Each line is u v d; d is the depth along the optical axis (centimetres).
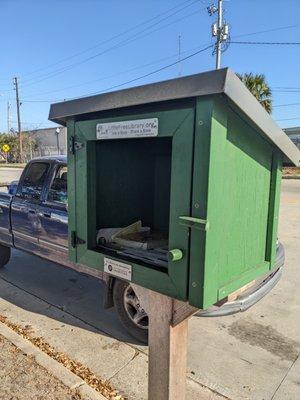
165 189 228
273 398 253
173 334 167
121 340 328
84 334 338
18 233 458
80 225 187
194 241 137
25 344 300
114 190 205
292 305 400
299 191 1448
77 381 255
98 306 401
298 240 677
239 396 254
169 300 163
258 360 298
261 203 179
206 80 125
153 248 189
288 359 300
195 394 255
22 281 476
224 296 150
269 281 335
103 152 196
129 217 217
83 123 175
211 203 133
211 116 128
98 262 179
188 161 135
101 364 290
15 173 2366
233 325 356
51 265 543
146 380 270
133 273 162
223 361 296
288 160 189
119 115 159
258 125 148
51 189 415
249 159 161
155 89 138
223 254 149
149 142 212
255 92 2123
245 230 166
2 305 399
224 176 141
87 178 180
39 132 4197
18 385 249
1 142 4356
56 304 405
